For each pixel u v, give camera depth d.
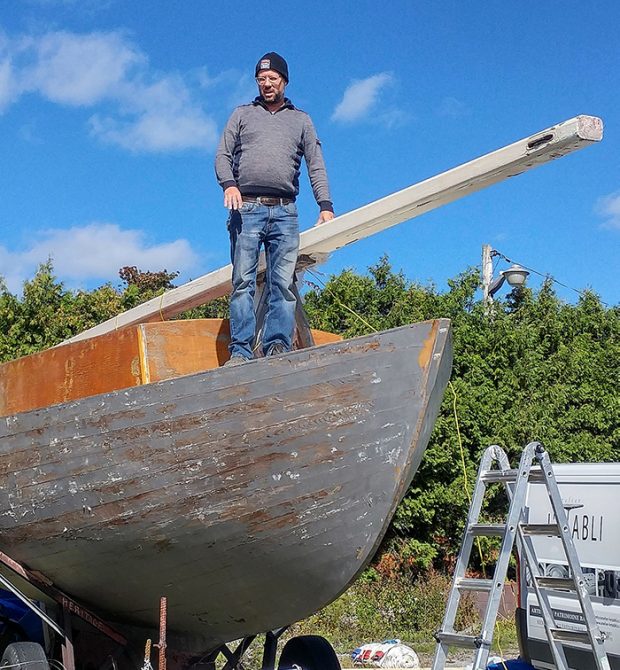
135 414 4.77
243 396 4.62
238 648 6.23
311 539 4.83
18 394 5.72
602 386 13.68
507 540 5.06
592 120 4.31
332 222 5.18
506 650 10.20
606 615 6.45
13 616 6.23
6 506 5.28
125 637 5.84
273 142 5.25
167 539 4.90
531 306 14.71
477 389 12.74
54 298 13.30
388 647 9.27
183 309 6.23
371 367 4.66
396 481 4.74
